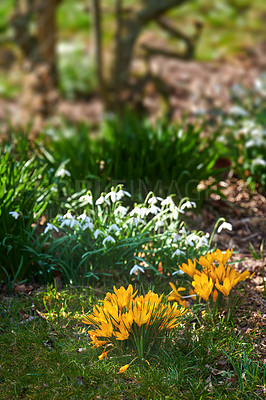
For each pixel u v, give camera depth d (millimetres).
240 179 4930
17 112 7059
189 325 2795
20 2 6281
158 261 3240
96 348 2561
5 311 2902
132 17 7039
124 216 3697
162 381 2373
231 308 2889
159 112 7191
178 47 8664
